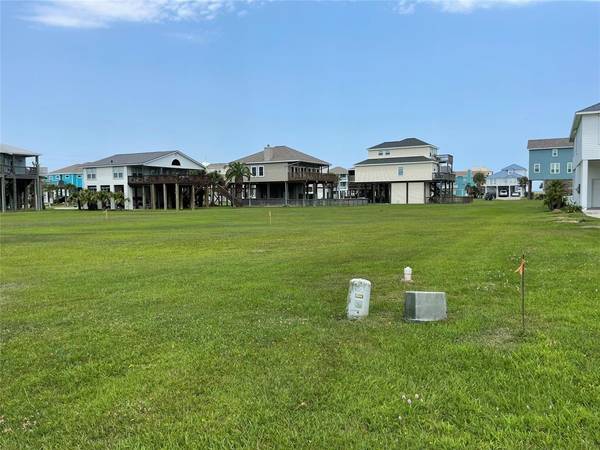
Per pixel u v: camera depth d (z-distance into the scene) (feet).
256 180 222.69
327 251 40.91
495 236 48.67
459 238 48.11
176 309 21.36
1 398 12.69
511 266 29.25
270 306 21.31
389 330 17.02
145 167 214.69
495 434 9.96
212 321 19.08
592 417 10.42
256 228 71.82
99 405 12.05
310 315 19.61
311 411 11.35
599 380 12.17
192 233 64.69
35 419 11.51
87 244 52.16
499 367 13.28
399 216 100.99
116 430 10.89
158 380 13.39
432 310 18.06
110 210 185.06
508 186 376.07
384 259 34.60
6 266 36.60
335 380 12.96
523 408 11.00
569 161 190.08
